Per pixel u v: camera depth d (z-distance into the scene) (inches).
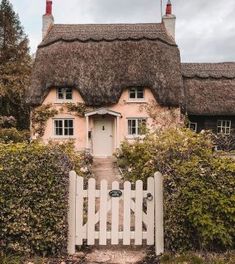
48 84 983.6
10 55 1470.2
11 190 234.5
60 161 246.1
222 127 1095.6
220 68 1186.0
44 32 1157.1
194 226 237.3
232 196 235.3
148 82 981.8
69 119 999.6
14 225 233.3
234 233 238.1
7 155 241.1
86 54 1032.2
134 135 989.2
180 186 239.6
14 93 1352.1
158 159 278.8
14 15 1502.2
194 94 1083.3
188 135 331.3
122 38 1058.1
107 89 979.3
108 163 834.8
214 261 226.7
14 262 225.5
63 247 243.0
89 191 250.8
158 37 1063.6
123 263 234.5
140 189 252.7
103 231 251.1
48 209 235.9
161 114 989.8
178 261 229.3
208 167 243.1
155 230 248.7
